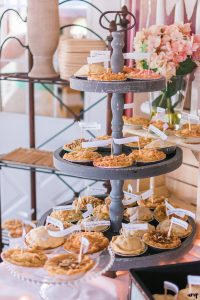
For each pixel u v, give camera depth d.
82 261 1.34
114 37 1.51
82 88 1.45
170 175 2.16
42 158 2.41
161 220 1.72
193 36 1.84
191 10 2.11
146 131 1.93
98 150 1.73
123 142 1.55
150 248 1.50
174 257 1.47
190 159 2.04
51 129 2.90
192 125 1.92
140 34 1.85
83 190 2.86
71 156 1.56
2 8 2.81
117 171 1.41
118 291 1.43
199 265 1.35
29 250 1.41
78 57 2.17
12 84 2.95
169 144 1.67
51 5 2.19
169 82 1.90
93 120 2.77
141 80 1.48
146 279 1.32
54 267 1.30
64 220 1.67
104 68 1.69
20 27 2.82
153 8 2.21
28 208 3.04
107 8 2.54
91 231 1.58
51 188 2.96
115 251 1.45
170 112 1.94
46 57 2.27
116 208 1.60
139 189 2.11
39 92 2.89
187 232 1.59
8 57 2.89
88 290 1.42
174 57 1.80
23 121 2.95
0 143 3.05
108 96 2.29
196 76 2.08
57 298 1.38
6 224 2.59
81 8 2.67
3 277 1.49
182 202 2.09
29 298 1.39
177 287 1.28
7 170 3.03
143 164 1.50
